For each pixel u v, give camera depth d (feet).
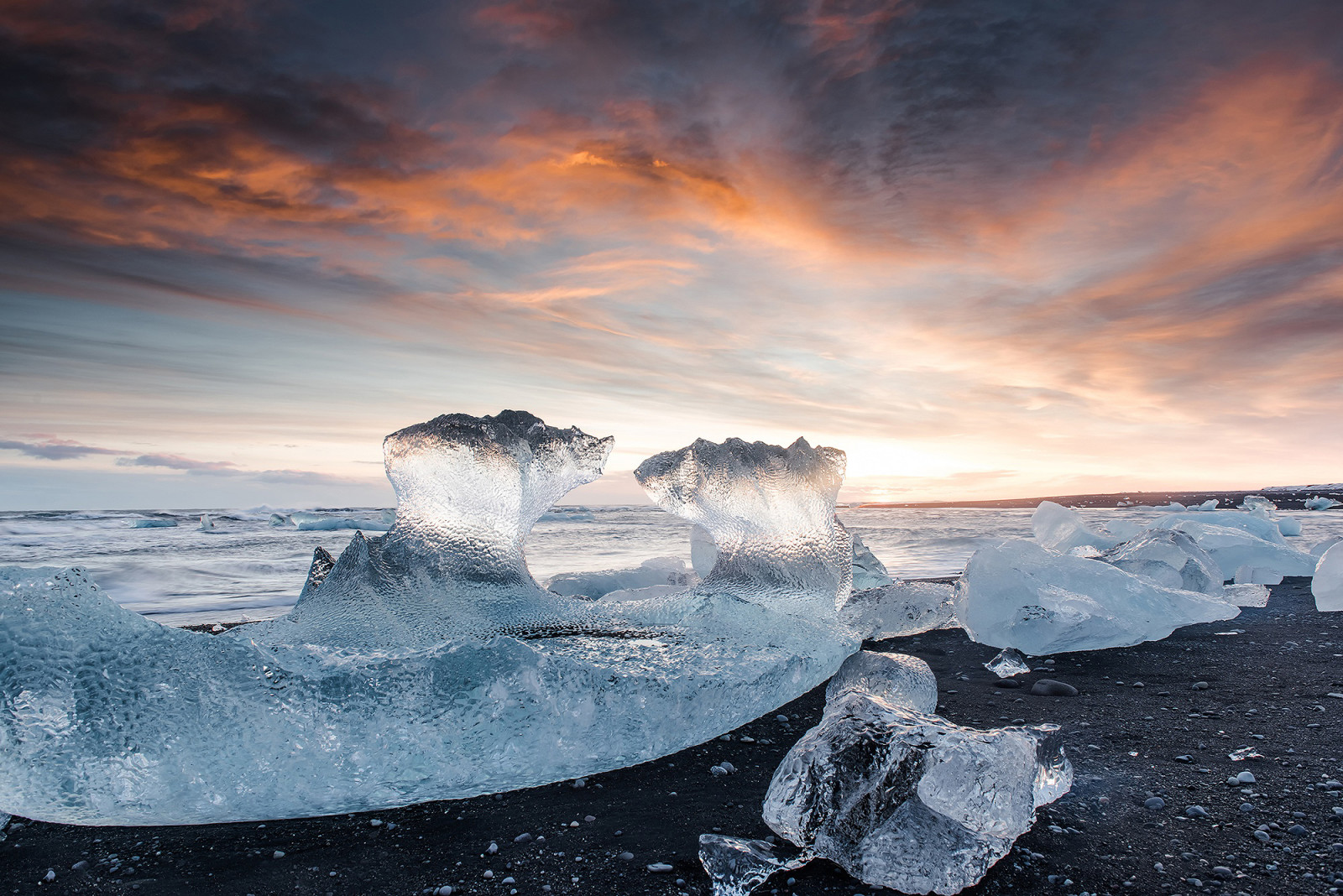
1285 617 14.01
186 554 34.17
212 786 5.58
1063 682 9.87
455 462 8.81
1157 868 4.90
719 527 10.63
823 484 10.58
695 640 8.39
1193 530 20.38
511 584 8.86
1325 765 6.57
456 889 4.92
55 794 5.28
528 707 6.35
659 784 6.62
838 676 8.69
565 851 5.42
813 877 4.97
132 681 5.57
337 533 50.14
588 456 9.57
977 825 4.83
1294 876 4.75
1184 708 8.53
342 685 6.03
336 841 5.65
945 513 115.85
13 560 30.27
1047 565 12.94
